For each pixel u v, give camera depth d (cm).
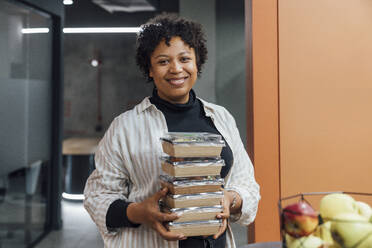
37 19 423
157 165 124
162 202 112
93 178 131
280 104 202
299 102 202
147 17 669
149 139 127
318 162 202
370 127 202
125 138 128
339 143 202
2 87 351
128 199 129
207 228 106
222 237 129
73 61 934
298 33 201
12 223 374
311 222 76
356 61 201
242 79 562
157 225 106
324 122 202
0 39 346
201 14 521
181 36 121
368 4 200
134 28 671
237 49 556
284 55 201
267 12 202
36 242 421
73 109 939
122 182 130
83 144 658
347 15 201
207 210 105
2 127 352
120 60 936
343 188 202
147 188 125
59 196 474
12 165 370
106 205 121
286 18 201
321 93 202
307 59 201
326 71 201
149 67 131
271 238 202
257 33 202
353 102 202
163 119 129
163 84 124
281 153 202
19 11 382
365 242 70
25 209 402
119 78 939
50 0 437
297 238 76
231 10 552
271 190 203
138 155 125
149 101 133
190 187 103
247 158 143
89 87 938
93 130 940
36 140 424
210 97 533
